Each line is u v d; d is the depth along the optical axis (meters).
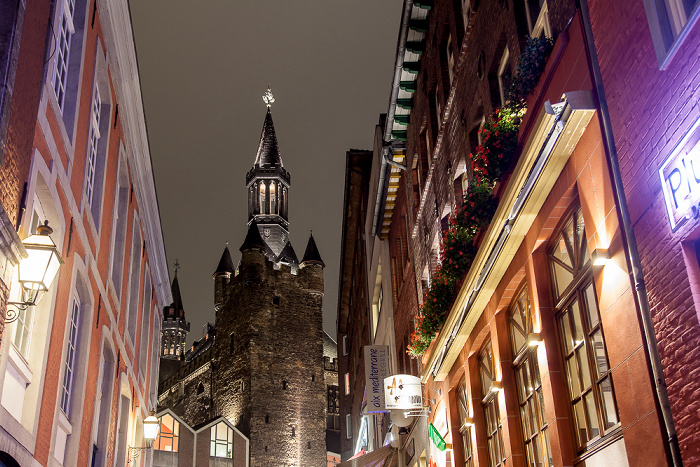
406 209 20.92
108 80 13.06
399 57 17.36
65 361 9.98
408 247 20.05
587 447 7.62
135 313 17.95
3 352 7.41
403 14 16.20
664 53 5.70
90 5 11.20
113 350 14.34
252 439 68.81
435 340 13.68
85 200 11.17
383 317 26.17
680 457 5.61
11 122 6.98
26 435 8.16
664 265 5.83
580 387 7.82
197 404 80.75
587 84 7.06
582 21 7.19
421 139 18.02
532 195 8.26
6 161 6.89
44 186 8.72
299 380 74.19
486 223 10.56
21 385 8.49
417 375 19.58
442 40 15.07
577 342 7.89
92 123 12.40
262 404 70.94
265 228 85.81
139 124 16.03
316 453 72.25
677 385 5.62
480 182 10.45
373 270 29.39
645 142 6.08
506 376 10.24
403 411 16.20
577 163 7.45
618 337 6.56
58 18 9.45
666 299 5.80
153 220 20.14
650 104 5.98
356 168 32.78
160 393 91.06
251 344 73.06
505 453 10.24
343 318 52.94
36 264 7.04
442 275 11.77
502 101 10.95
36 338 8.88
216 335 79.62
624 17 6.39
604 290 6.84
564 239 8.21
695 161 5.36
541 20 9.12
